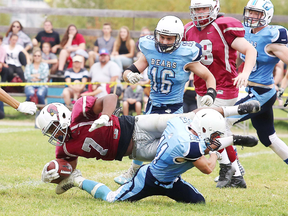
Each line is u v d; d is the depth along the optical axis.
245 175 21.20
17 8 50.12
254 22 19.12
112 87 41.28
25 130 36.03
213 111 13.62
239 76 16.45
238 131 42.38
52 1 103.00
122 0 99.62
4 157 22.91
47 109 13.70
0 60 43.19
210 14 17.73
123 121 14.35
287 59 18.86
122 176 17.38
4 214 12.18
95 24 96.62
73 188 16.61
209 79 15.90
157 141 14.61
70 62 44.47
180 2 95.88
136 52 47.19
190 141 13.09
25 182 17.33
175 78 15.81
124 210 13.02
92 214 12.35
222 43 18.06
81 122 13.89
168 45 15.27
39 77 41.97
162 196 15.99
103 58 40.19
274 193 17.11
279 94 20.45
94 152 14.16
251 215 13.33
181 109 16.62
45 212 12.51
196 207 13.83
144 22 91.69
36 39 46.59
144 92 42.44
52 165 14.23
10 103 14.29
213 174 21.41
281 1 101.25
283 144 19.80
